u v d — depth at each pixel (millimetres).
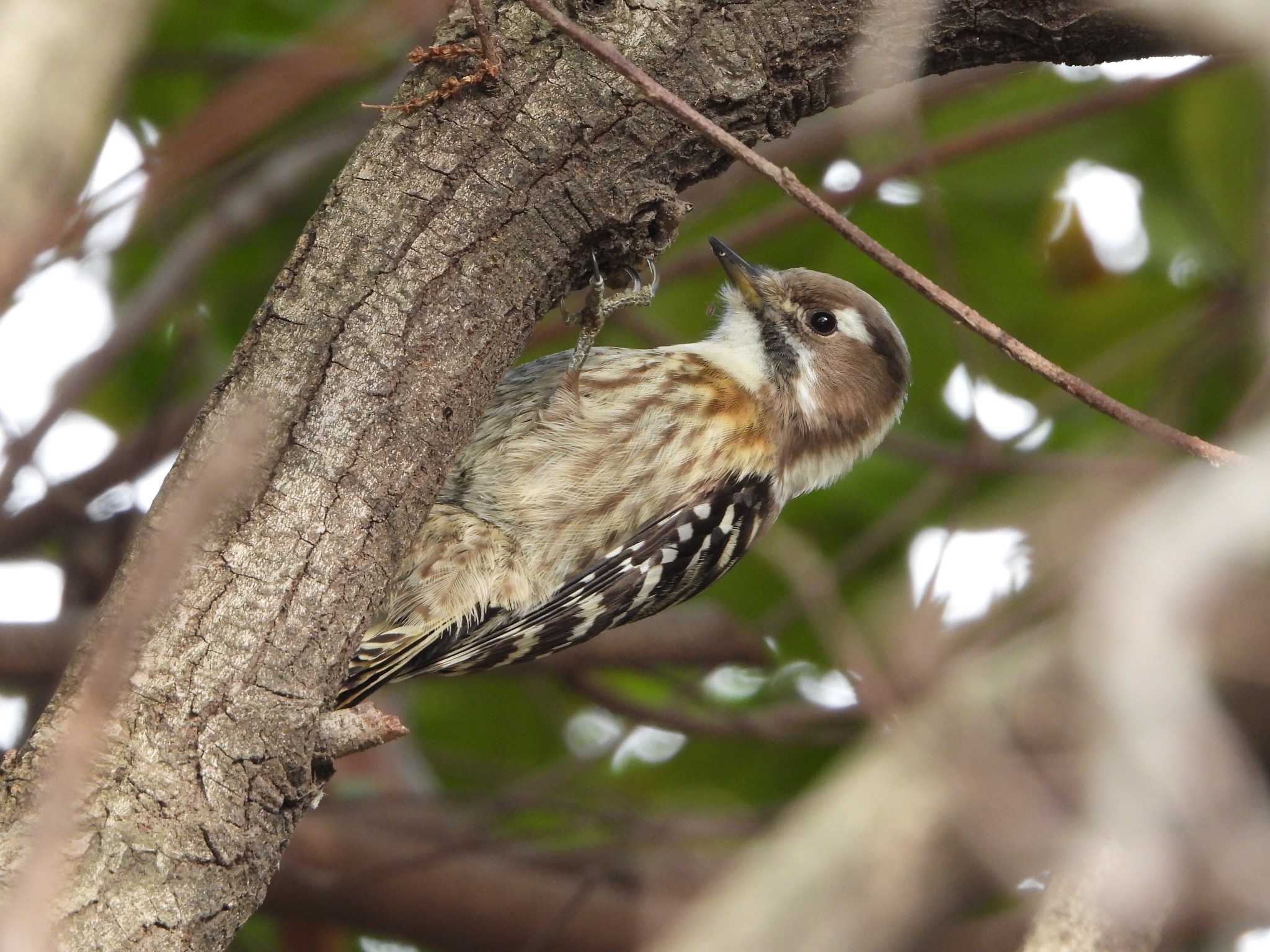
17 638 11594
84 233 4875
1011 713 4723
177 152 5367
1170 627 3314
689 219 13578
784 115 8070
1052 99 13617
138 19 4121
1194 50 8477
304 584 6727
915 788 4777
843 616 8852
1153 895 3330
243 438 4770
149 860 6215
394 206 7230
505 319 7383
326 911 12953
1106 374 13539
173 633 6465
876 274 14078
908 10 7891
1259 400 4809
